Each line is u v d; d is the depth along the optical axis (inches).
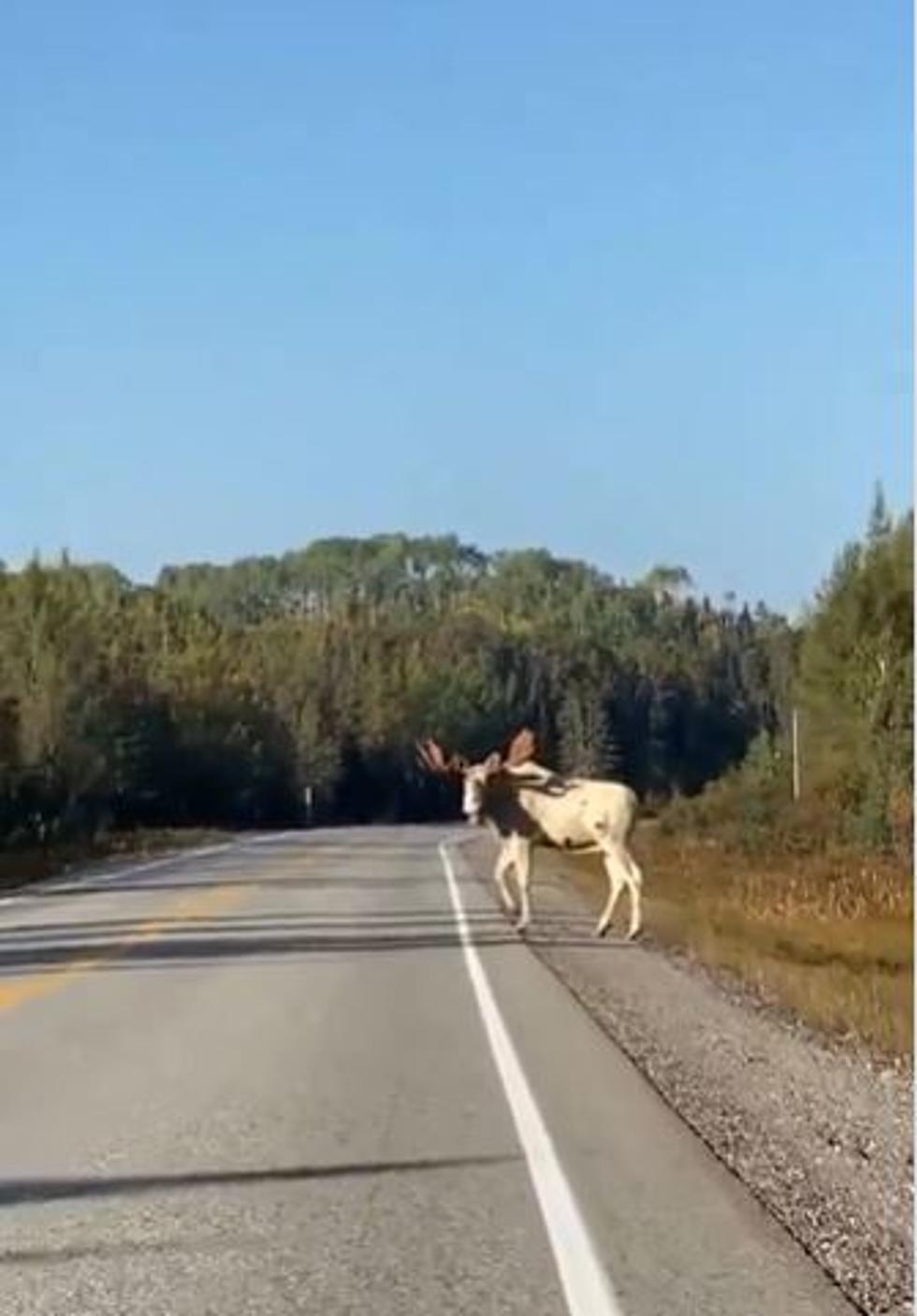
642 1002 823.7
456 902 1433.3
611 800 1172.5
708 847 2222.0
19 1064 617.3
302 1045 663.1
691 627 6845.5
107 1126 506.3
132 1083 578.9
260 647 5246.1
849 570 2316.7
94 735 2827.3
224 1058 631.8
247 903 1416.1
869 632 2256.4
